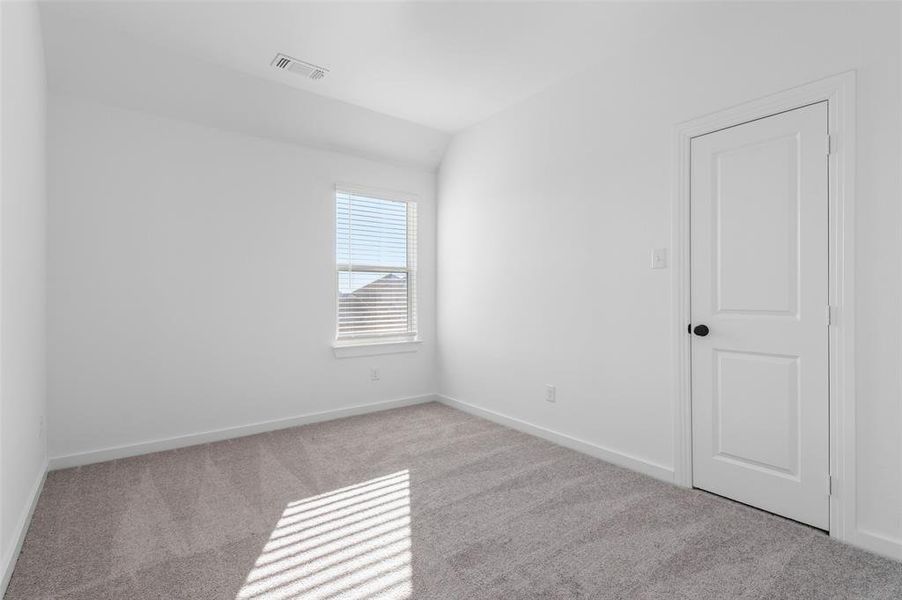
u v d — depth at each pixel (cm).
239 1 222
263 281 341
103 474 257
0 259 146
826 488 188
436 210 436
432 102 340
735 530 193
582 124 291
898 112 168
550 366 316
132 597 153
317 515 210
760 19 205
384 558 176
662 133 245
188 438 308
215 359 321
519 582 160
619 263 269
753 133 209
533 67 287
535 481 247
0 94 146
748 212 212
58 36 242
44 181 253
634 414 262
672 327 242
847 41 179
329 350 374
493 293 367
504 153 354
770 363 206
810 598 150
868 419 177
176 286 306
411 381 424
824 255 188
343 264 384
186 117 307
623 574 164
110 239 283
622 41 258
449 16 235
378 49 267
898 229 168
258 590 157
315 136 357
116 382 285
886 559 170
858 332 178
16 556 171
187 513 212
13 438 170
